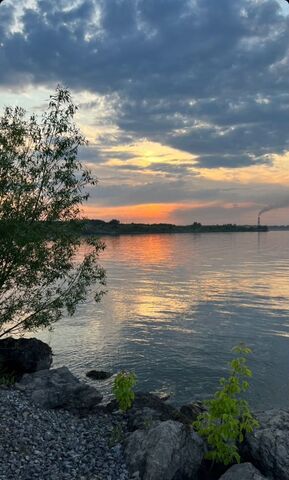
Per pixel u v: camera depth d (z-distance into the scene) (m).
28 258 12.86
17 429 10.95
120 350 26.72
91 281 15.03
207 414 9.97
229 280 65.94
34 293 14.00
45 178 13.31
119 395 12.05
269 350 27.27
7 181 12.58
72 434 11.19
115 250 162.88
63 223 13.89
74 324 33.56
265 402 19.25
